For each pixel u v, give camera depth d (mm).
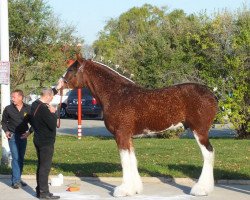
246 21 23156
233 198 10320
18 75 23984
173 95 10359
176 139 21312
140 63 24219
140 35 26000
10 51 23891
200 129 10289
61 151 16797
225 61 22578
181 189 11273
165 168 13008
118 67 24422
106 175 12641
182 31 24438
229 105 22125
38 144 10531
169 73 23125
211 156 10438
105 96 10766
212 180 10570
